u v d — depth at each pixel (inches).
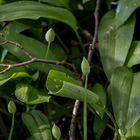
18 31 40.1
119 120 33.7
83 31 44.7
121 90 34.9
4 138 40.4
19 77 37.2
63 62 38.4
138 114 33.3
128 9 38.6
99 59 43.0
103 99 36.5
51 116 40.1
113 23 39.4
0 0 42.0
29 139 35.9
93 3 44.8
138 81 35.3
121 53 37.6
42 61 37.4
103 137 40.8
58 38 43.8
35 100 35.3
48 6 39.9
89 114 40.9
